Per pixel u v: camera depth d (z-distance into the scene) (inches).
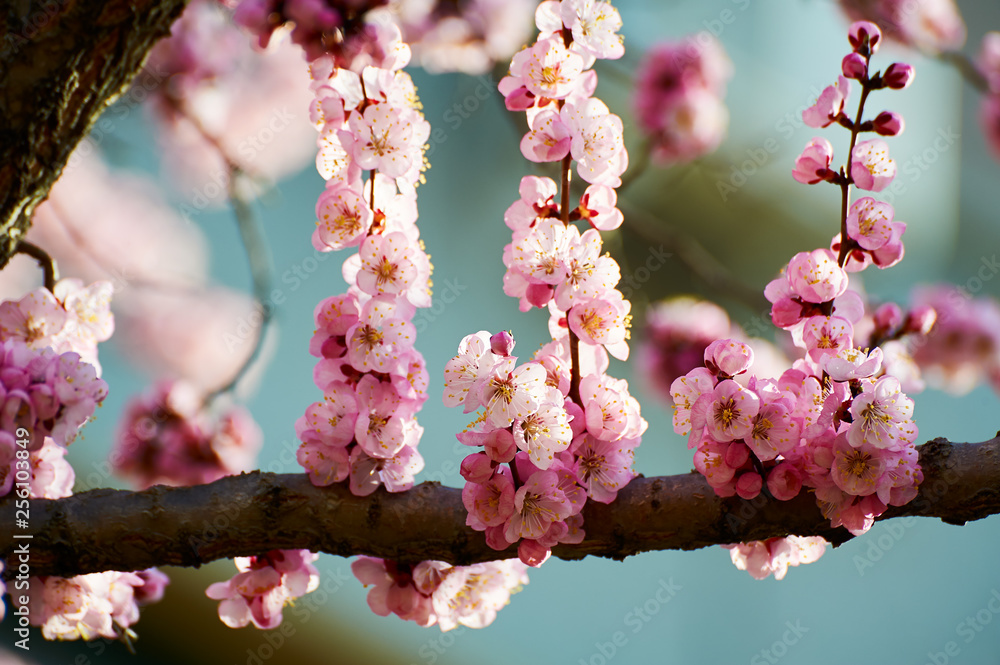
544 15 70.9
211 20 108.5
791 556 72.6
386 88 71.5
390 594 71.9
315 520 70.9
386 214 71.6
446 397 69.8
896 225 71.0
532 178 71.0
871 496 69.8
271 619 72.5
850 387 69.9
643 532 70.8
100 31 72.6
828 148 71.3
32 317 72.9
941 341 106.9
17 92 72.2
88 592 73.1
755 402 69.3
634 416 70.6
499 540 70.2
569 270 70.2
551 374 70.7
